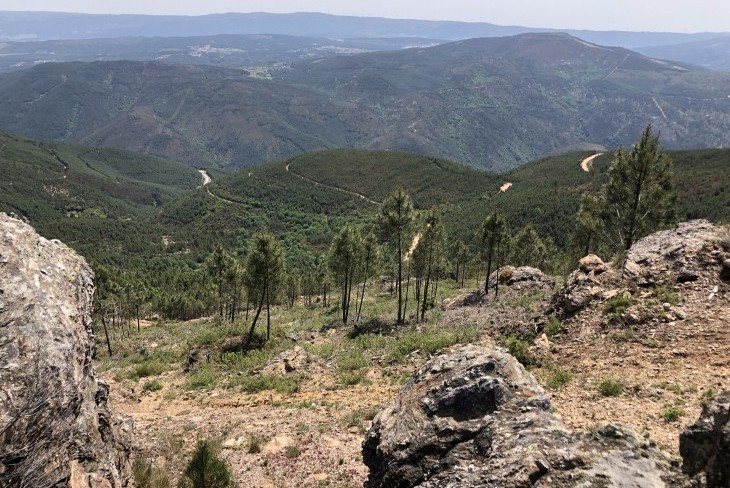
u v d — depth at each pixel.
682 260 17.95
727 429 5.50
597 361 15.08
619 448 6.55
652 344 14.86
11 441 6.38
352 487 11.67
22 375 6.91
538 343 17.41
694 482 5.61
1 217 9.49
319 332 36.62
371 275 44.44
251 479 12.47
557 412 12.33
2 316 7.39
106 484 8.08
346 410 17.55
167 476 11.58
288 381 22.47
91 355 9.91
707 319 15.00
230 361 28.78
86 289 10.38
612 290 18.44
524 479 6.32
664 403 11.71
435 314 36.00
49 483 6.62
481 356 9.79
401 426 8.84
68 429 7.27
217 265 49.97
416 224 36.16
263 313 60.56
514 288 37.44
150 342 43.31
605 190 25.58
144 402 21.95
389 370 21.94
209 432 16.28
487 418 8.27
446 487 7.01
